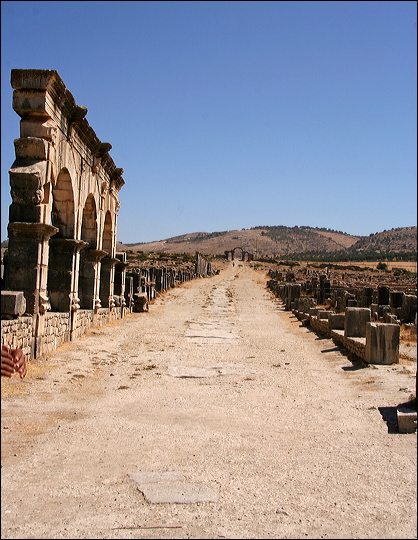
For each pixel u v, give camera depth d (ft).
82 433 28.81
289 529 18.61
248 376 46.75
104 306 86.22
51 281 60.64
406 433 29.48
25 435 28.02
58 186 58.03
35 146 47.01
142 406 35.47
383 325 48.62
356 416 33.06
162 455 25.75
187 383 43.75
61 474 23.06
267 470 23.97
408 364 48.21
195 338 71.56
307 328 83.76
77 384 40.86
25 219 46.96
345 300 98.53
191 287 187.52
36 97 47.01
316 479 22.98
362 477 23.22
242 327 85.81
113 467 24.03
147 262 313.73
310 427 30.91
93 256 74.18
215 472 23.63
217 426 31.04
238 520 19.17
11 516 19.17
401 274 350.43
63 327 58.59
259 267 425.28
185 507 20.11
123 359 53.62
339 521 19.24
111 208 86.33
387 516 19.66
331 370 49.19
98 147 68.69
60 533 18.03
